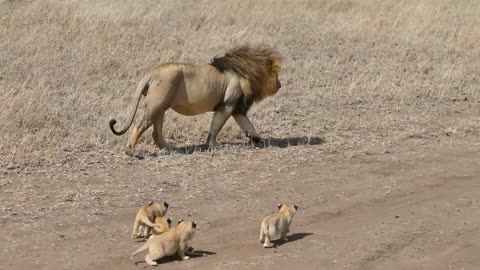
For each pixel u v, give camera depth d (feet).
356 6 99.96
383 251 32.40
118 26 79.71
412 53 81.61
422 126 57.00
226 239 33.96
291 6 97.04
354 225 35.65
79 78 65.77
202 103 48.62
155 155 47.80
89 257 31.76
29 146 48.08
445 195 40.47
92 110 57.31
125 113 56.90
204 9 91.81
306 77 71.00
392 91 66.69
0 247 32.76
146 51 74.43
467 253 32.37
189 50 75.66
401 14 94.53
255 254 31.99
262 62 50.26
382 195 40.70
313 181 42.93
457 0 107.24
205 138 53.11
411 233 34.50
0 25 76.74
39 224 35.53
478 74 75.51
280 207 33.73
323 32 86.89
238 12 91.30
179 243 31.22
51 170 44.16
